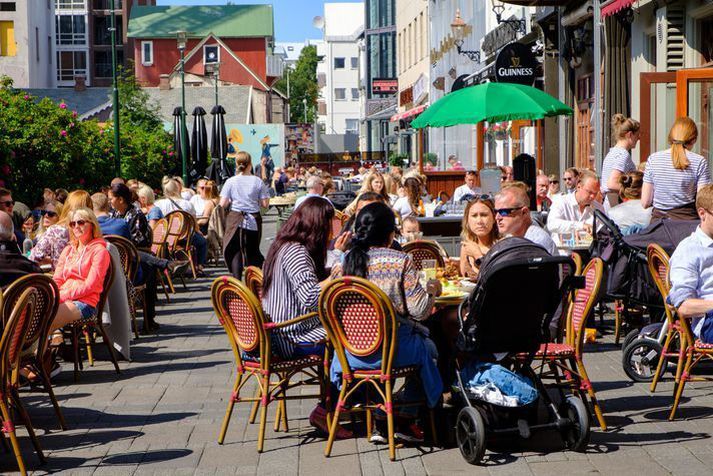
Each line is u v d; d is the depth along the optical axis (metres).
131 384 10.60
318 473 7.33
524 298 7.54
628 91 21.69
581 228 12.55
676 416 8.55
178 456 7.87
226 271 22.23
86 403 9.76
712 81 16.30
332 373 8.04
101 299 11.13
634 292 10.84
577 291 8.52
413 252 11.24
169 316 15.66
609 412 8.76
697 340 8.57
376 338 7.64
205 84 96.81
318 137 108.62
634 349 9.91
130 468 7.59
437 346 8.72
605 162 13.98
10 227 9.72
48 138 24.55
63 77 114.62
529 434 7.48
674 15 18.83
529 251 7.48
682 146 11.81
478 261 9.70
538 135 23.27
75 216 11.06
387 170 56.53
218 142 37.66
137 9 114.00
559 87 26.28
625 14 20.75
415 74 61.28
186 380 10.73
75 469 7.60
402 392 8.34
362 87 117.69
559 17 25.42
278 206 29.73
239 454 7.89
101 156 28.89
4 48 88.88
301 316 8.12
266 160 54.72
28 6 89.44
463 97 15.94
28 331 8.41
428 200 21.33
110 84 115.50
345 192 26.36
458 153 44.31
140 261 13.99
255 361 8.23
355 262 7.83
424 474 7.22
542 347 8.30
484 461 7.47
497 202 8.33
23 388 10.49
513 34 30.44
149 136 37.28
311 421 8.41
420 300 7.79
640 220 12.21
